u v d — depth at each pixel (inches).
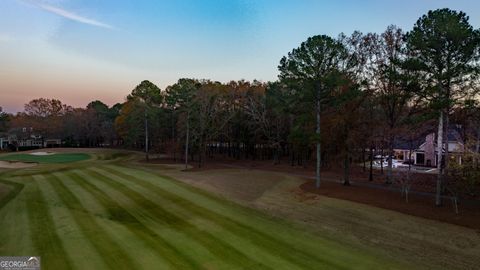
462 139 1375.5
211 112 2174.0
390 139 1250.0
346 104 1192.8
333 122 1178.0
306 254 526.6
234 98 2406.5
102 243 536.7
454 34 780.0
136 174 1296.8
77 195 917.8
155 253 502.9
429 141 2017.7
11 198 880.3
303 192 1129.4
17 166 2122.3
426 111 1011.3
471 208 855.1
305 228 691.4
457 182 848.3
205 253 510.6
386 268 490.6
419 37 845.8
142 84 2443.4
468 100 862.5
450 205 888.3
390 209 869.2
